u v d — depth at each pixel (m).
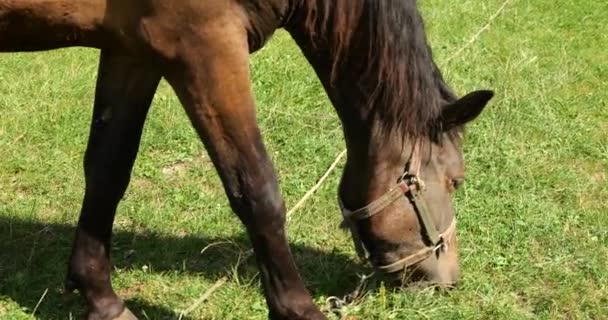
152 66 3.15
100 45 3.20
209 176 5.36
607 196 5.11
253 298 4.06
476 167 5.38
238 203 3.16
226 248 4.54
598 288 4.16
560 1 9.13
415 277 3.86
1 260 4.37
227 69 3.01
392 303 3.94
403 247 3.72
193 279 4.25
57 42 3.18
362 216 3.66
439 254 3.80
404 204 3.63
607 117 6.23
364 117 3.45
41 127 5.77
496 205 4.89
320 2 3.21
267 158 3.14
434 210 3.68
